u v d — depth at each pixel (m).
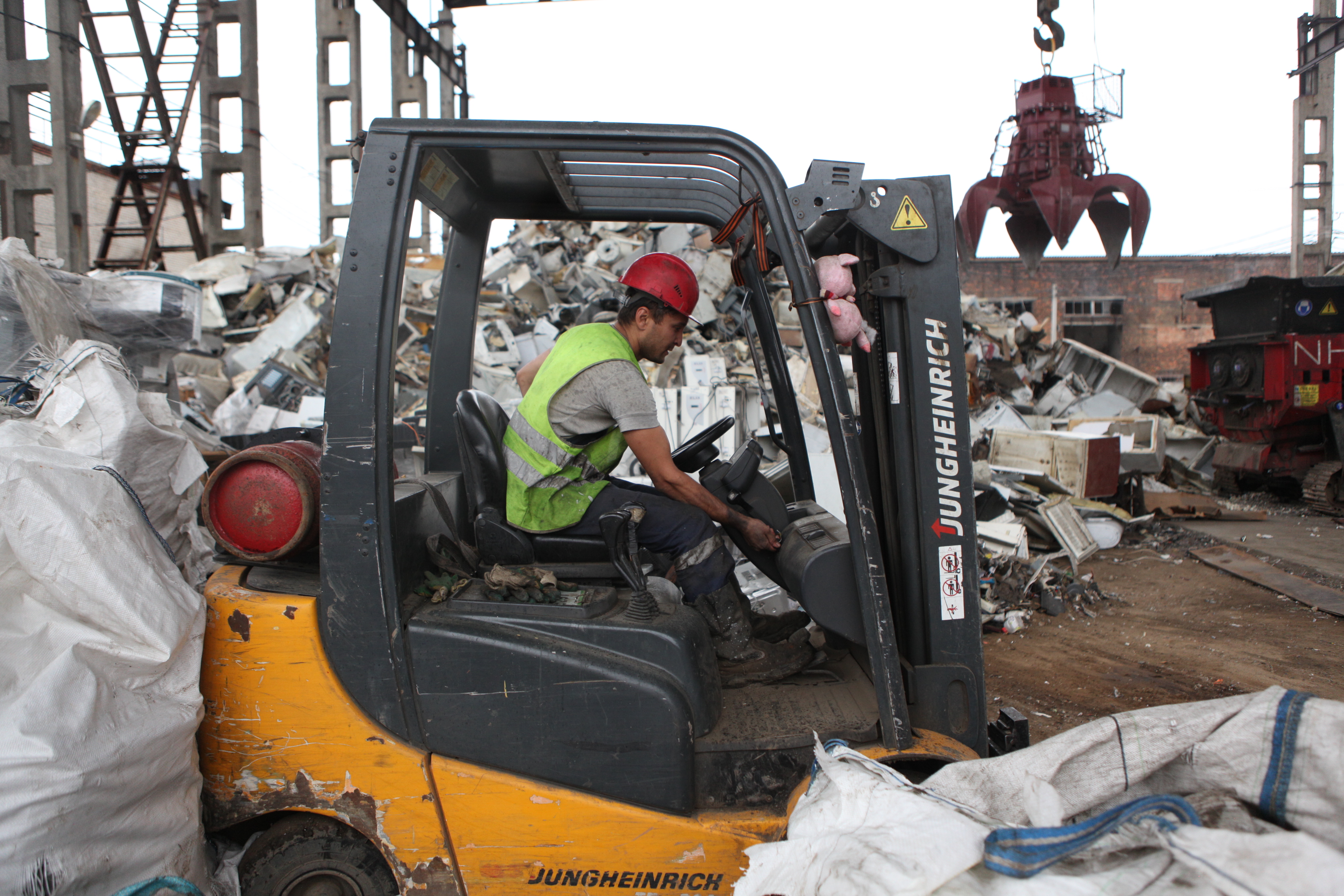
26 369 2.62
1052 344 17.88
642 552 2.49
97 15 17.94
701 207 2.87
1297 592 6.66
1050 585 6.90
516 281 16.91
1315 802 1.52
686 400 9.24
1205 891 1.38
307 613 2.02
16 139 14.46
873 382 2.44
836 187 2.08
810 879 1.64
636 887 2.04
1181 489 13.22
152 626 1.84
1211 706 1.74
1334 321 11.24
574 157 2.21
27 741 1.58
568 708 2.03
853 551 2.12
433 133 2.01
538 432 2.38
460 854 2.03
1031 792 1.73
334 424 1.99
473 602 2.15
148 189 21.31
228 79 20.34
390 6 20.53
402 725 2.03
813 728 2.18
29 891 1.55
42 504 1.79
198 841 2.00
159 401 2.47
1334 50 19.39
